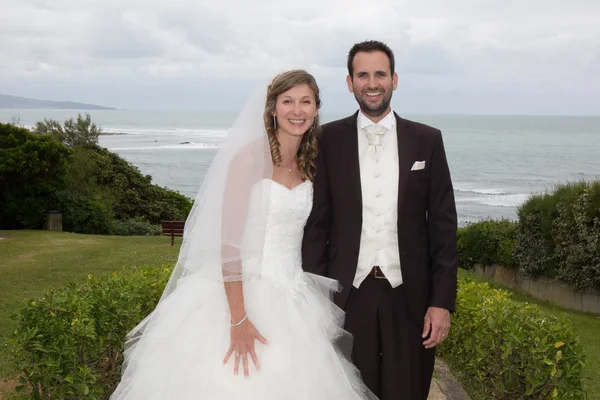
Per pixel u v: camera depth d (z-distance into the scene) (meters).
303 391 3.20
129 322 4.32
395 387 3.65
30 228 22.77
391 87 3.69
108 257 15.30
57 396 3.85
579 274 11.95
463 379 5.39
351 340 3.70
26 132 22.84
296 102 3.35
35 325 3.90
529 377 3.96
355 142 3.76
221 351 3.26
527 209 13.60
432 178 3.72
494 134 197.38
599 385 5.91
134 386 3.35
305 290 3.54
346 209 3.70
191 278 3.55
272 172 3.45
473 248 16.33
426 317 3.69
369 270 3.68
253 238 3.34
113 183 29.03
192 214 3.51
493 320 4.19
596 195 11.57
